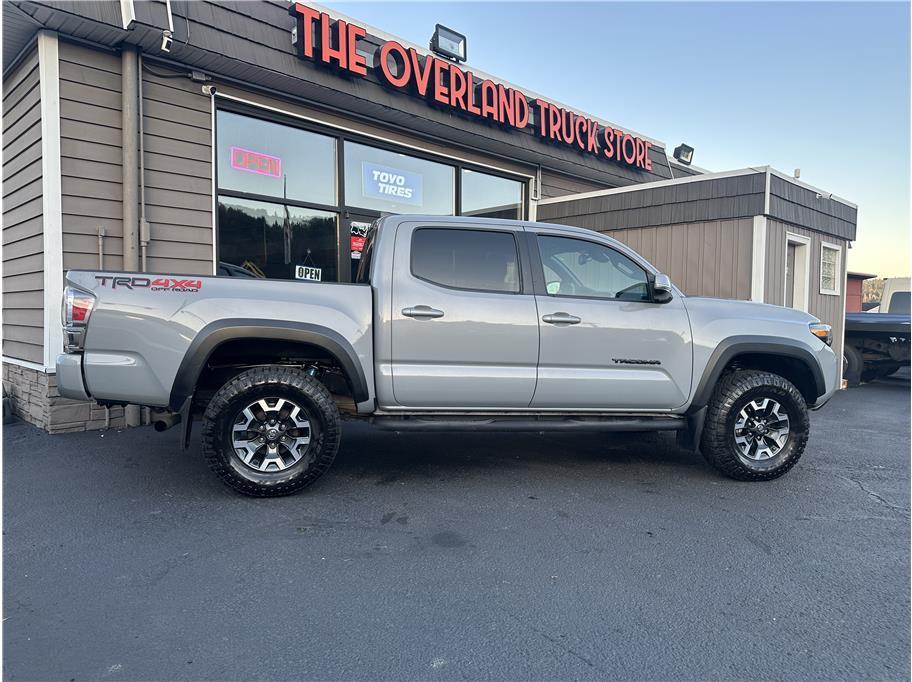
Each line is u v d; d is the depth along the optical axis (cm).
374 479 442
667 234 855
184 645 235
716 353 443
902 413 788
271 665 224
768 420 458
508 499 405
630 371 435
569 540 340
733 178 787
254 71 619
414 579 291
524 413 436
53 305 538
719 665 229
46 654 227
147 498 393
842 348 1011
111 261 568
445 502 397
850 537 353
